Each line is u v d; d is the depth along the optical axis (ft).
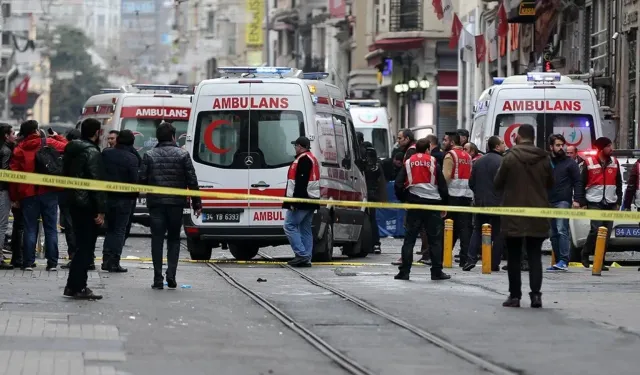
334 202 153.17
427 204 143.23
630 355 90.22
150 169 133.08
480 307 117.60
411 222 144.66
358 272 156.56
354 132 192.13
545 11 323.37
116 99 245.45
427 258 172.35
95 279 140.46
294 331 101.50
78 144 120.78
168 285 133.49
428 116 447.01
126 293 126.93
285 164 172.45
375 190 195.21
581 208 160.56
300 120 172.65
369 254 197.47
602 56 291.38
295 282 141.90
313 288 134.82
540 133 195.00
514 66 364.38
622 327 103.96
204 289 133.08
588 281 144.97
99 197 119.34
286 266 166.09
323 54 634.02
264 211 172.45
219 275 151.12
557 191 160.97
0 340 92.43
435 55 446.60
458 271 160.25
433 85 447.83
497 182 119.85
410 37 443.32
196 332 99.96
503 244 159.84
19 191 146.92
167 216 132.98
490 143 160.04
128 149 151.33
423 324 105.70
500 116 195.62
